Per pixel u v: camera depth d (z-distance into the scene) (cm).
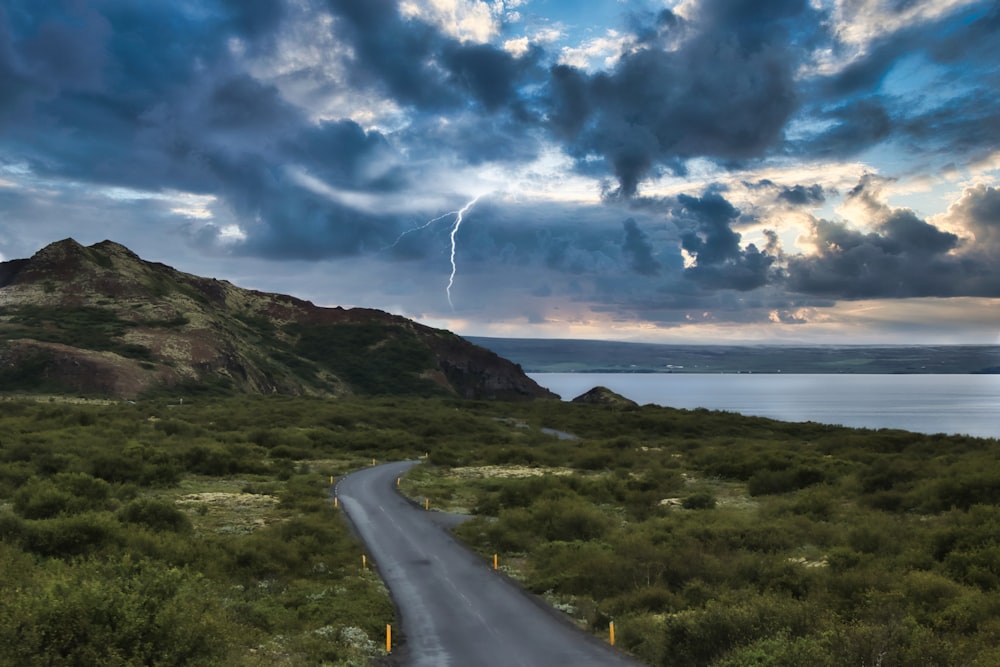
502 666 1634
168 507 3100
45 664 1043
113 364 13212
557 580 2467
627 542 2844
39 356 12962
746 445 7938
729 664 1373
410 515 4025
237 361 16525
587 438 10369
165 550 2439
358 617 2020
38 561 2138
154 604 1193
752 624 1602
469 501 4719
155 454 5278
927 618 1712
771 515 3700
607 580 2384
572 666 1620
